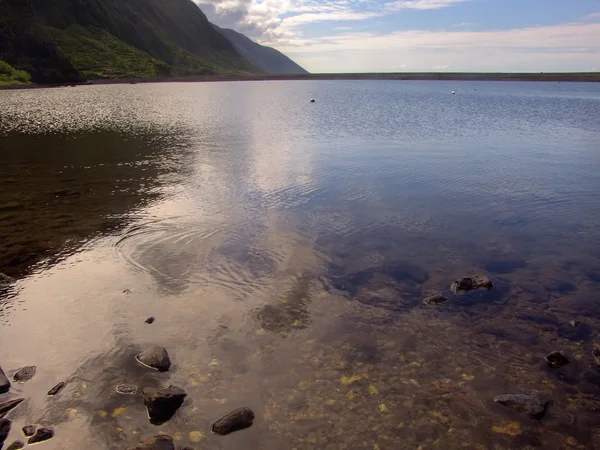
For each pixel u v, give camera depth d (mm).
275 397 6922
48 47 133875
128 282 10555
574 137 34094
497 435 6309
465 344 8445
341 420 6500
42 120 44750
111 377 7297
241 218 15156
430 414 6656
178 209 16047
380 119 46562
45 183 19781
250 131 37188
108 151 27734
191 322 8930
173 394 6727
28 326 8719
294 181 20125
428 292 10438
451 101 78000
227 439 6102
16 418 6383
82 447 5926
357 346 8273
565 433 6363
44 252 12234
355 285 10680
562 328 9047
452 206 16781
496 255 12562
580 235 14039
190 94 97875
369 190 18734
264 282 10695
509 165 23656
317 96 93375
